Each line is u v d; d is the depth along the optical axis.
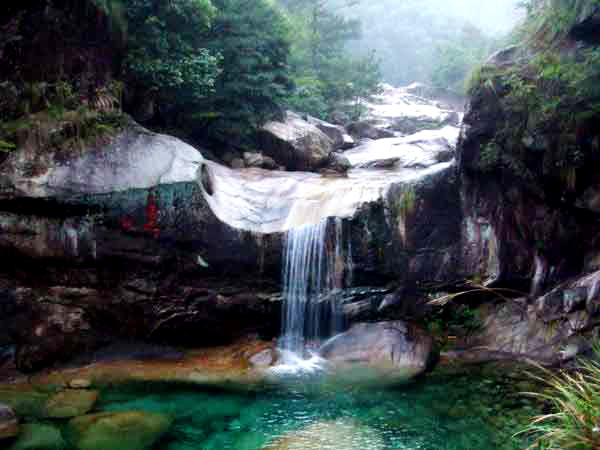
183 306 7.07
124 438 4.73
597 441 3.12
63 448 4.50
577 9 7.38
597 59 6.50
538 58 7.60
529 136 7.25
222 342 7.37
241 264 7.29
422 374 6.52
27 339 6.30
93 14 7.64
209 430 5.00
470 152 8.17
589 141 6.76
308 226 7.66
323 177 9.99
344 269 7.80
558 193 7.27
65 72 7.47
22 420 4.99
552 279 7.57
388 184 8.32
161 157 7.10
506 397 5.72
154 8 8.58
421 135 16.22
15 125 6.61
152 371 6.46
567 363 6.36
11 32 6.81
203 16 9.00
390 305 7.93
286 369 6.67
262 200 8.13
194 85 9.26
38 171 6.40
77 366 6.45
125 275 6.80
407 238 8.12
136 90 9.10
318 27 21.62
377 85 21.47
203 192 7.10
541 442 4.27
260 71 10.77
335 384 6.21
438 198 8.34
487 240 8.12
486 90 8.02
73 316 6.67
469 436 4.85
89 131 6.84
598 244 7.14
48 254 6.49
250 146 11.16
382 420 5.23
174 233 6.89
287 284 7.54
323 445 4.71
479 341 7.56
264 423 5.17
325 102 18.30
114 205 6.64
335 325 7.73
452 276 8.18
